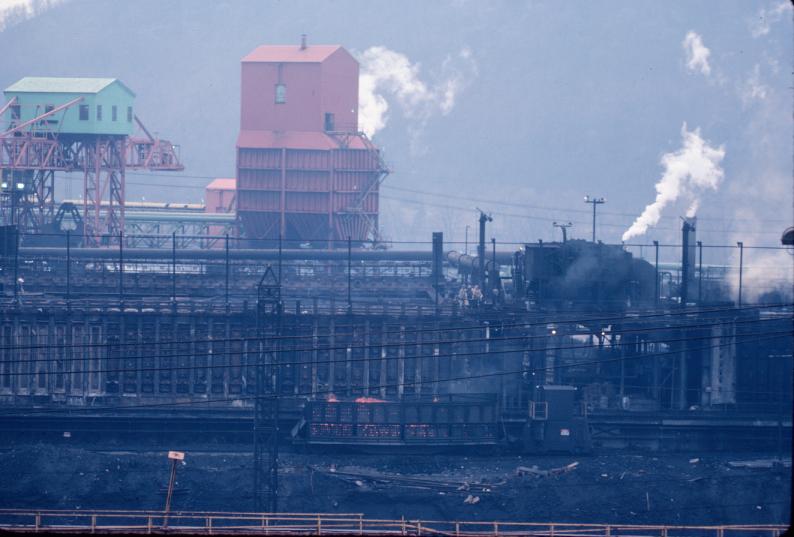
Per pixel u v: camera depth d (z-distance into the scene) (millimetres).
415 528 166500
